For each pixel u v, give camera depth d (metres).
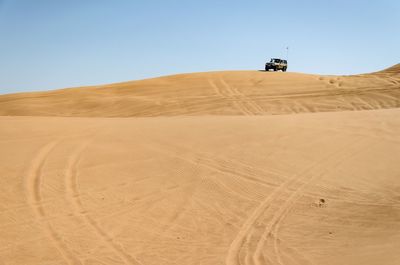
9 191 11.51
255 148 14.89
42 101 39.94
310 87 39.03
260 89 38.97
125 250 9.35
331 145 15.15
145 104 36.84
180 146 15.08
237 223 10.54
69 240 9.66
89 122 18.72
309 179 12.70
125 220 10.62
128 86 43.00
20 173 12.49
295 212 10.95
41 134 16.03
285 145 15.15
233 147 14.99
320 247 8.95
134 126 17.67
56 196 11.43
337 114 19.95
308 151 14.63
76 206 11.07
